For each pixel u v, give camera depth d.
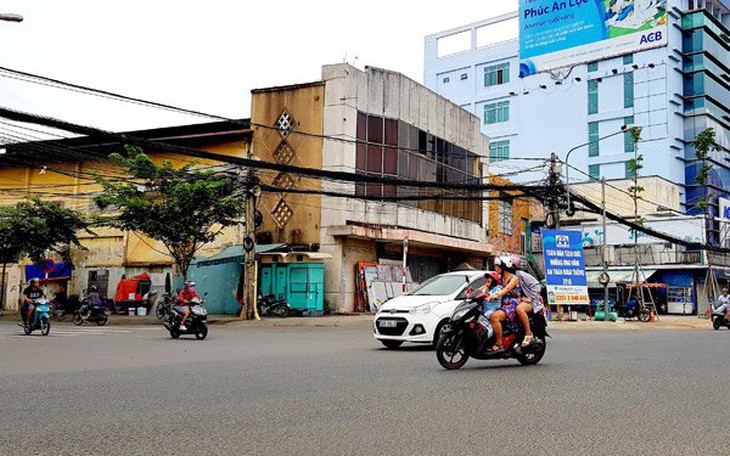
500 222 39.19
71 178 32.66
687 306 44.06
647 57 54.62
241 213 26.75
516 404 6.66
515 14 62.22
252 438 5.18
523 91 60.53
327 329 21.39
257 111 29.73
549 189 25.92
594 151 56.66
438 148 33.03
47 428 5.56
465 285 13.27
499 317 9.73
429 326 12.49
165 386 7.88
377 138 29.39
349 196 23.47
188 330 16.77
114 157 25.31
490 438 5.20
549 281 26.55
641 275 43.59
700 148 48.22
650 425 5.71
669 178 53.41
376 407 6.48
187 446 4.94
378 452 4.77
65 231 29.39
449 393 7.32
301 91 29.00
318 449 4.85
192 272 30.23
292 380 8.36
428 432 5.39
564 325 25.05
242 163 18.72
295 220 28.61
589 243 47.50
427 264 33.44
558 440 5.14
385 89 29.81
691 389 7.73
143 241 31.50
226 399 6.94
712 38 58.34
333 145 28.08
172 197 25.17
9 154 30.61
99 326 23.66
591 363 10.45
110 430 5.47
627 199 47.06
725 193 59.56
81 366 10.23
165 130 31.23
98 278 32.38
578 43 56.00
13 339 16.69
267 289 27.75
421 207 31.45
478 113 63.38
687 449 4.89
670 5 54.91
